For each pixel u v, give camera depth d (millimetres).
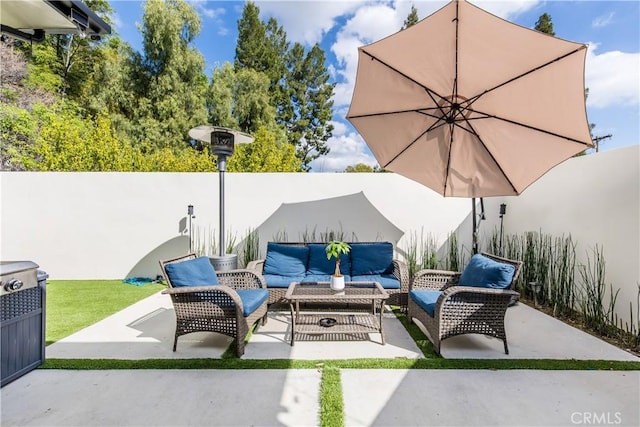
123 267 5609
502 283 3037
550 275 4297
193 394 2189
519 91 3115
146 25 13680
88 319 3662
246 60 20922
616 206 3447
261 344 3051
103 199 5578
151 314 3840
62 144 7836
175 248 5609
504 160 3725
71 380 2346
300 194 5559
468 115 3576
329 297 3086
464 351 2920
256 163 9141
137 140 13047
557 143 3285
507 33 2760
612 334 3266
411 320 3650
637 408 2055
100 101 13156
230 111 15617
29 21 2322
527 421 1926
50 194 5551
